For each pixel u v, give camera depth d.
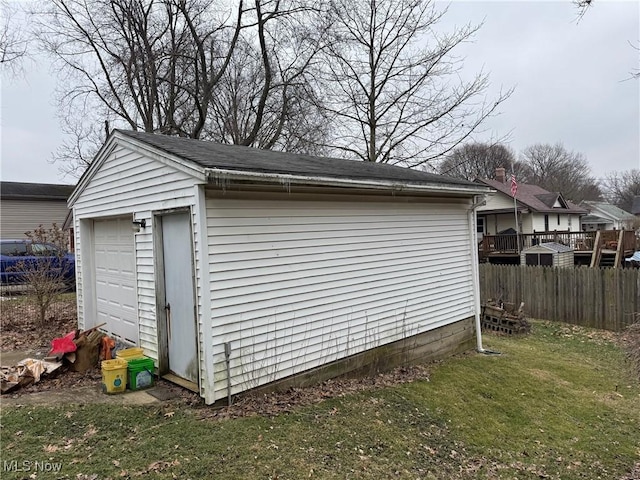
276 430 4.34
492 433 5.21
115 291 7.15
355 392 5.77
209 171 4.36
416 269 7.58
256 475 3.51
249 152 7.02
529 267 13.47
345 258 6.28
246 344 5.02
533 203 29.06
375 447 4.36
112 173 6.51
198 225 4.63
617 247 19.72
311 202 5.82
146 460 3.60
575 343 10.53
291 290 5.53
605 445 5.17
